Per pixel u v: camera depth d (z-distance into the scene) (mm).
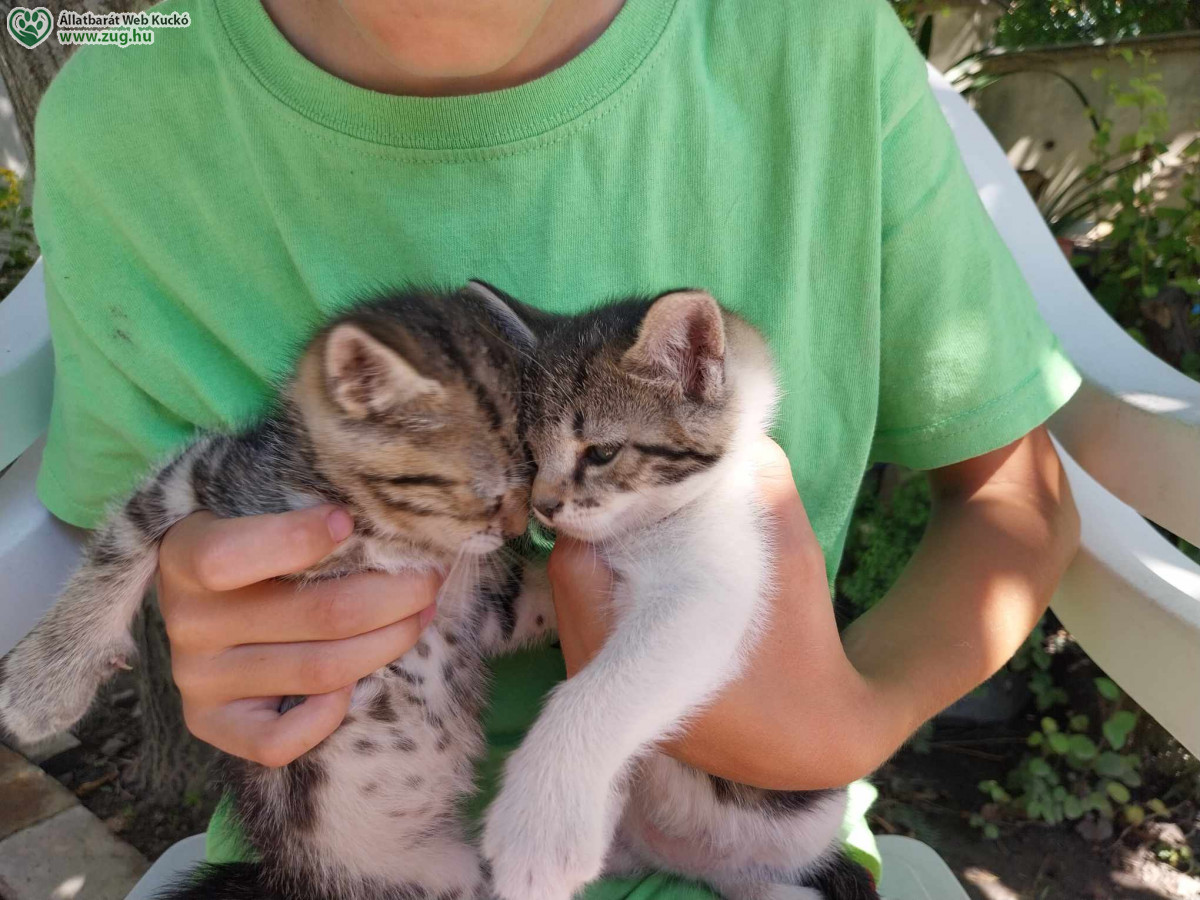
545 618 342
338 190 314
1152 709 336
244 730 271
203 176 323
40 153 336
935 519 365
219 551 259
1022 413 339
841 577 736
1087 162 1043
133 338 337
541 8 267
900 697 297
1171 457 337
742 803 327
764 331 322
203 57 316
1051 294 447
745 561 287
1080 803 653
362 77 305
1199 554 639
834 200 323
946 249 330
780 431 335
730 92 321
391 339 287
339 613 269
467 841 320
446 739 316
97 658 333
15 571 367
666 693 264
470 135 304
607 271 319
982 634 319
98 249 336
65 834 577
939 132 339
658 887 312
